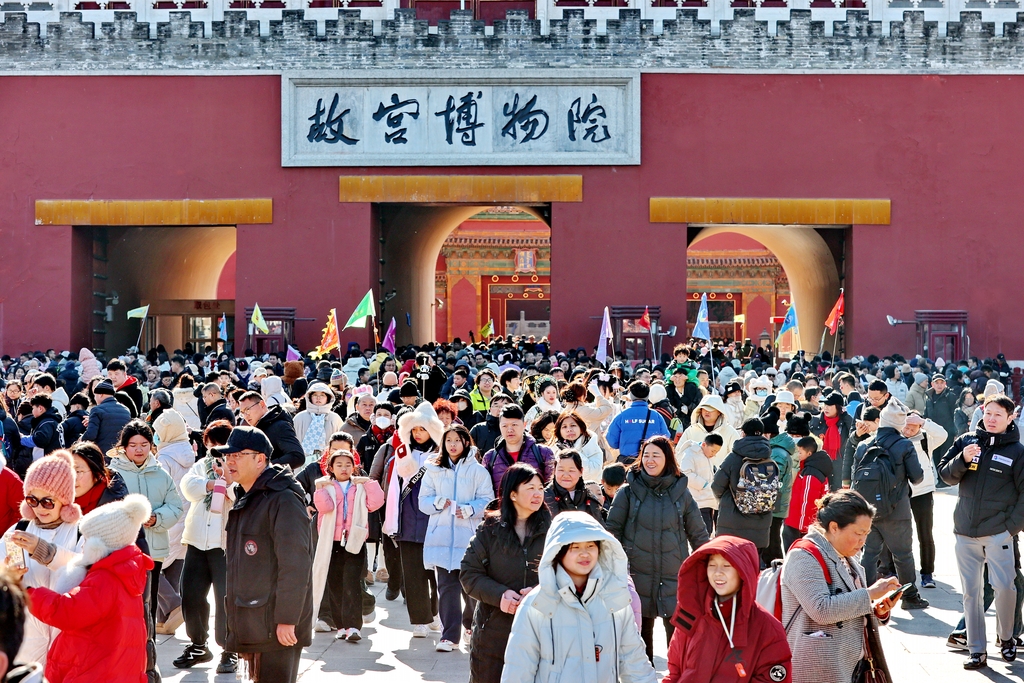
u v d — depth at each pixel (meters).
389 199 31.17
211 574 9.95
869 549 12.01
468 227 52.66
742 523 10.72
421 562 10.97
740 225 31.78
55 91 31.39
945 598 12.33
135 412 13.91
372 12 31.16
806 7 31.12
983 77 31.16
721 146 31.16
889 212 31.06
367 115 31.19
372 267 31.59
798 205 31.06
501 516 7.35
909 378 25.72
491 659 7.25
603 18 31.06
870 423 12.98
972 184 31.09
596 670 6.00
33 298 31.33
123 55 31.34
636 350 30.97
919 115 31.14
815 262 36.12
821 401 16.70
